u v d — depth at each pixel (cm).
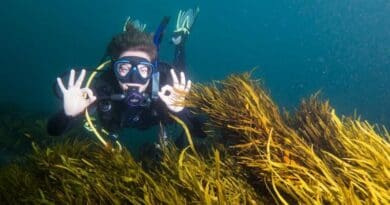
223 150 131
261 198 96
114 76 149
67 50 1582
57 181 112
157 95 146
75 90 133
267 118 122
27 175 117
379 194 71
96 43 1852
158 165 134
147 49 145
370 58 1650
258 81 151
